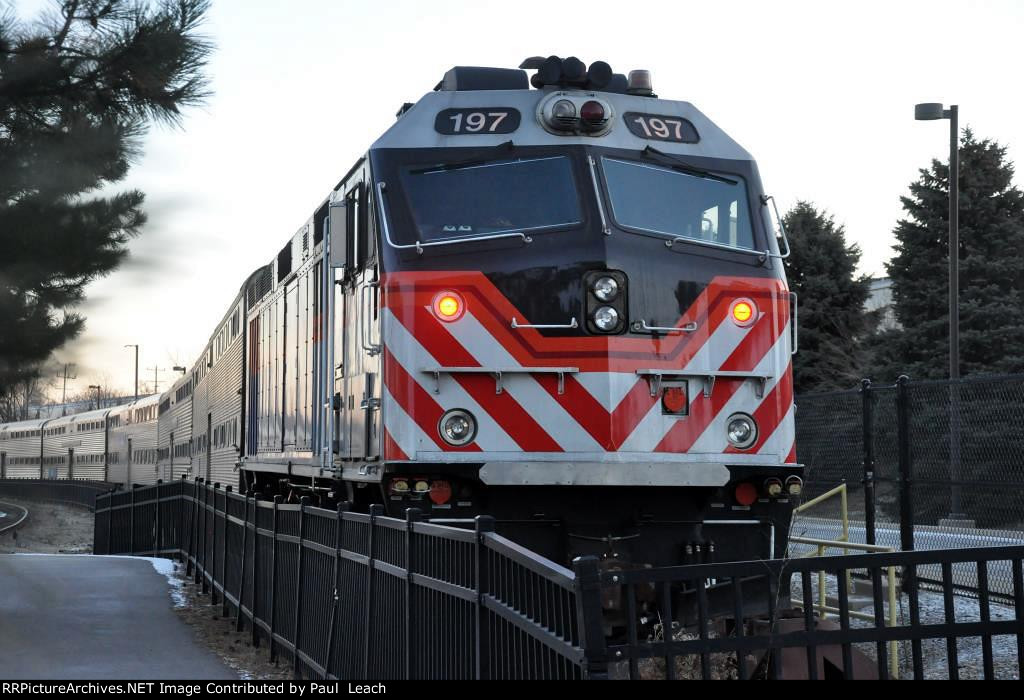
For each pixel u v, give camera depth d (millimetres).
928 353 53562
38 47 14859
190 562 30531
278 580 18672
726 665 12523
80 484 86562
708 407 15250
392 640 12734
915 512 20625
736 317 15578
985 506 19016
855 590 20797
